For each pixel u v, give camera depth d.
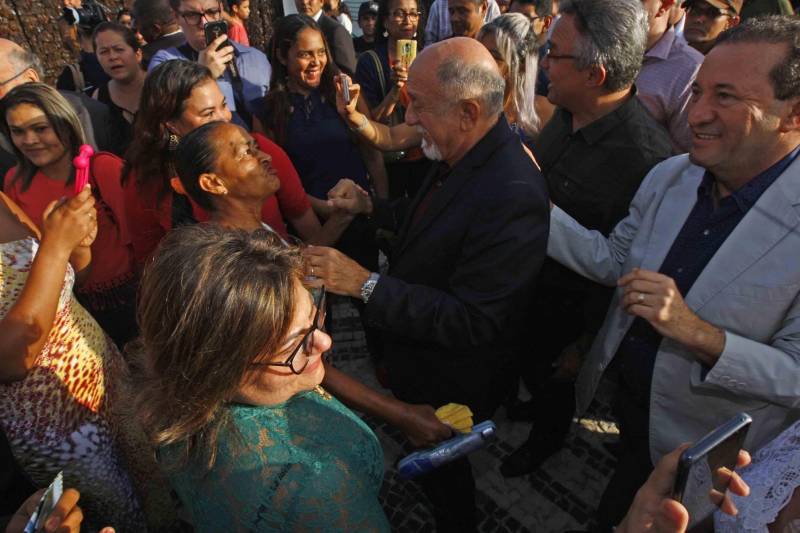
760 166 1.28
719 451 0.80
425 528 2.23
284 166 2.18
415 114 1.66
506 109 2.47
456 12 3.42
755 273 1.30
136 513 1.83
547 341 2.38
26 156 2.14
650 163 1.86
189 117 1.95
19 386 1.42
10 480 1.94
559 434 2.42
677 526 0.79
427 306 1.60
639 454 1.79
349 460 0.91
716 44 1.24
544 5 3.46
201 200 1.69
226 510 0.87
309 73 2.78
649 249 1.57
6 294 1.38
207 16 3.51
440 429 1.42
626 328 1.68
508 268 1.55
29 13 5.74
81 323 1.60
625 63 1.75
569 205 2.04
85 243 1.57
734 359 1.27
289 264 0.84
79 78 4.12
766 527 0.93
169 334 0.79
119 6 6.52
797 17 1.21
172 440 0.84
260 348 0.80
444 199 1.63
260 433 0.87
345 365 3.22
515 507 2.32
